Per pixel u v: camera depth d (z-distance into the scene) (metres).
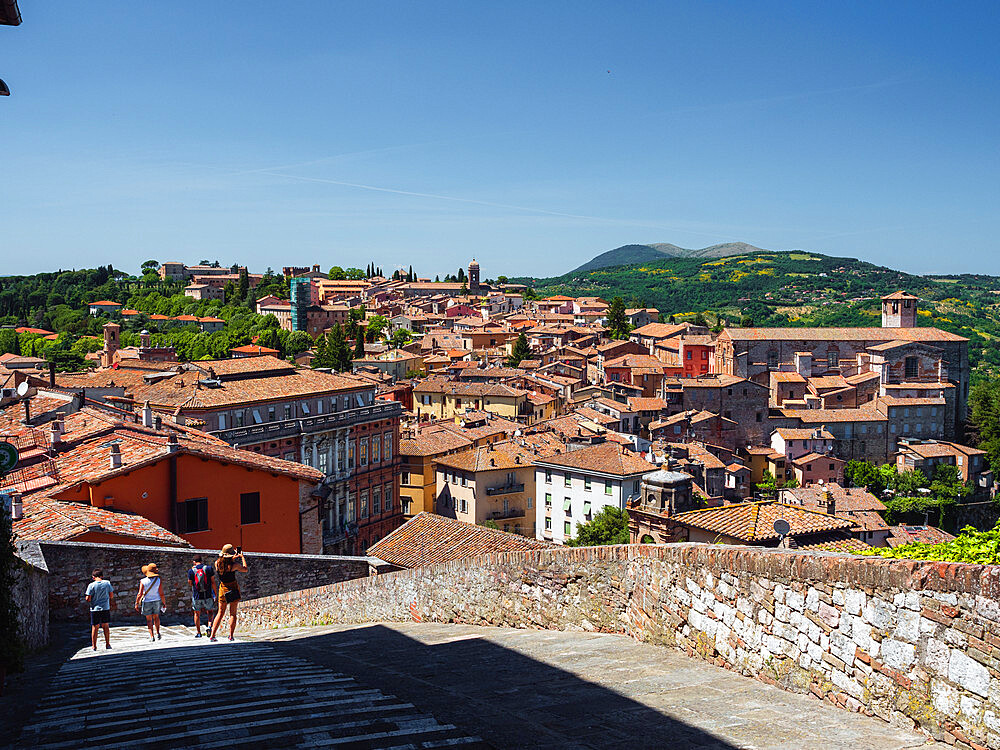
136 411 55.03
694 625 13.05
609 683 11.54
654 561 14.19
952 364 138.88
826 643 10.24
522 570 18.00
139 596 20.73
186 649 18.30
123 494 33.06
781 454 125.06
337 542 72.50
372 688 11.62
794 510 36.09
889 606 9.30
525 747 8.32
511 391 129.38
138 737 8.61
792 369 144.50
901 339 141.50
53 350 199.25
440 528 39.84
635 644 14.30
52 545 23.97
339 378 84.25
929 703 8.76
